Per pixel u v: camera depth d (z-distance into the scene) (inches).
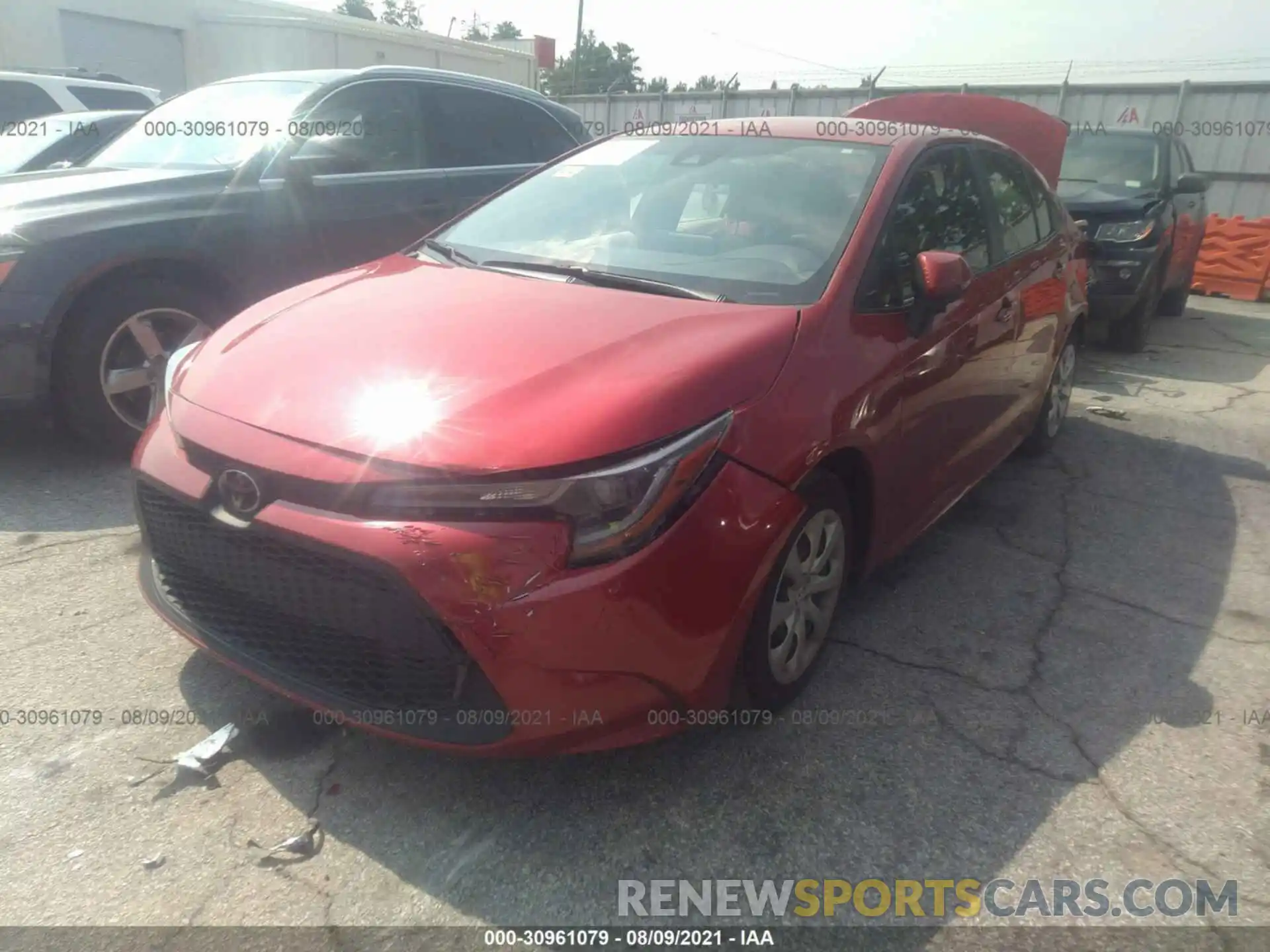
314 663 94.0
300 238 196.4
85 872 87.4
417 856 90.9
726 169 139.5
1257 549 165.0
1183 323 380.5
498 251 135.8
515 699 85.1
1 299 157.5
